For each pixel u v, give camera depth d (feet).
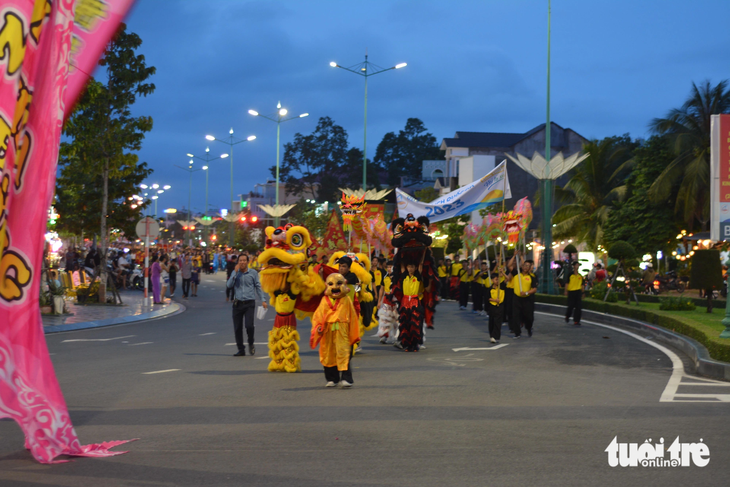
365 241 58.49
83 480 16.72
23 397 17.98
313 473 17.35
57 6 18.26
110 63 80.64
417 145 399.65
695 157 124.57
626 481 16.67
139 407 25.96
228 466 17.98
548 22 95.76
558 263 129.90
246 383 31.60
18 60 18.03
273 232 35.78
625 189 143.54
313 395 28.43
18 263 18.13
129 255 151.23
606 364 37.68
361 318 41.96
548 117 95.09
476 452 19.29
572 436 21.07
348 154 289.53
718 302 77.41
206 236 302.66
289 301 35.60
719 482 16.62
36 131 18.44
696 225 132.87
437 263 115.75
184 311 81.35
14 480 16.70
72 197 129.70
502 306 48.29
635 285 91.35
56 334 54.85
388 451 19.44
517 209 61.57
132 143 83.56
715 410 25.02
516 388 29.89
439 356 41.39
